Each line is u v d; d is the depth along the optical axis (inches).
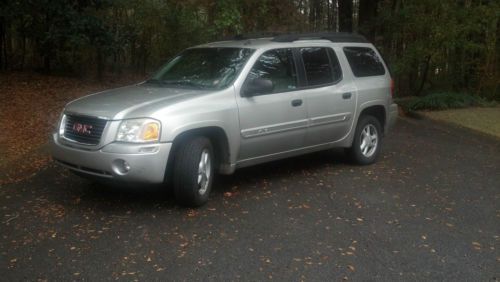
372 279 169.0
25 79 547.8
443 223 222.8
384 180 286.7
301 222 217.3
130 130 211.0
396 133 447.2
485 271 177.8
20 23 559.2
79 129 222.5
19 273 166.6
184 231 202.7
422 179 292.5
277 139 262.1
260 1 533.3
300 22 580.1
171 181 229.1
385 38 609.9
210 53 273.4
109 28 540.4
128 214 219.5
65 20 513.3
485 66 605.0
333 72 296.0
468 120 494.6
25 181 262.4
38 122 394.0
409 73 628.7
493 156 364.8
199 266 174.1
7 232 198.4
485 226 221.0
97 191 248.7
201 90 242.4
